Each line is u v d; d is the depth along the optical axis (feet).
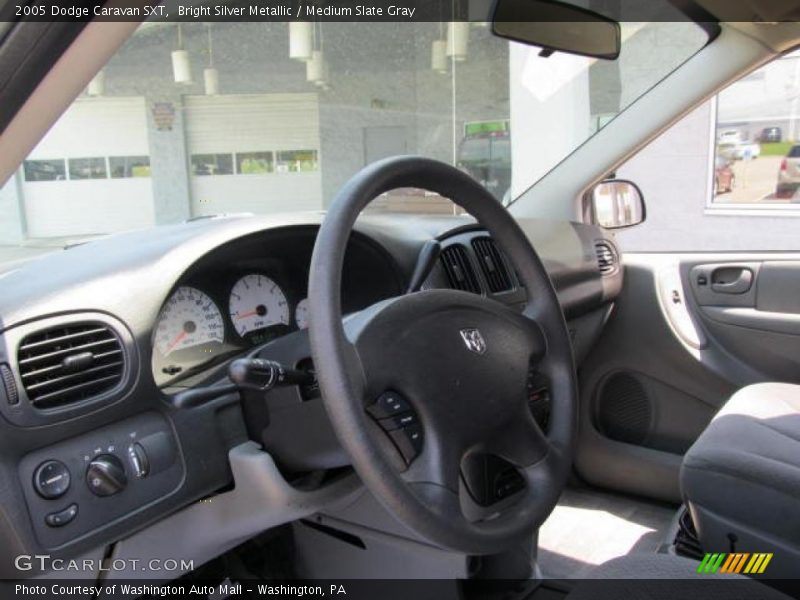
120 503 3.35
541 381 4.21
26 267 3.87
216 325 4.44
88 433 3.30
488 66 10.23
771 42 6.17
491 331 3.48
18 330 3.09
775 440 4.30
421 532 2.94
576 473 7.38
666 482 6.75
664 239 9.19
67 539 3.14
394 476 2.88
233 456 3.87
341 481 4.17
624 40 7.21
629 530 6.46
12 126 2.50
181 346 4.22
